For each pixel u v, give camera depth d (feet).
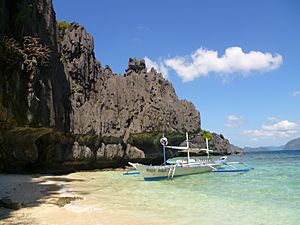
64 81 135.95
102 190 76.18
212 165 129.80
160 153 165.27
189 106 196.85
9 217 45.01
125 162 153.38
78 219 44.80
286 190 75.15
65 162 129.39
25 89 99.30
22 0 105.29
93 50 163.02
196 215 48.67
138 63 178.40
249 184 87.56
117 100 157.79
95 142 141.79
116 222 43.55
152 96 166.81
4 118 89.61
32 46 102.63
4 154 102.99
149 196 66.80
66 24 155.22
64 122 125.80
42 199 60.39
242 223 44.14
